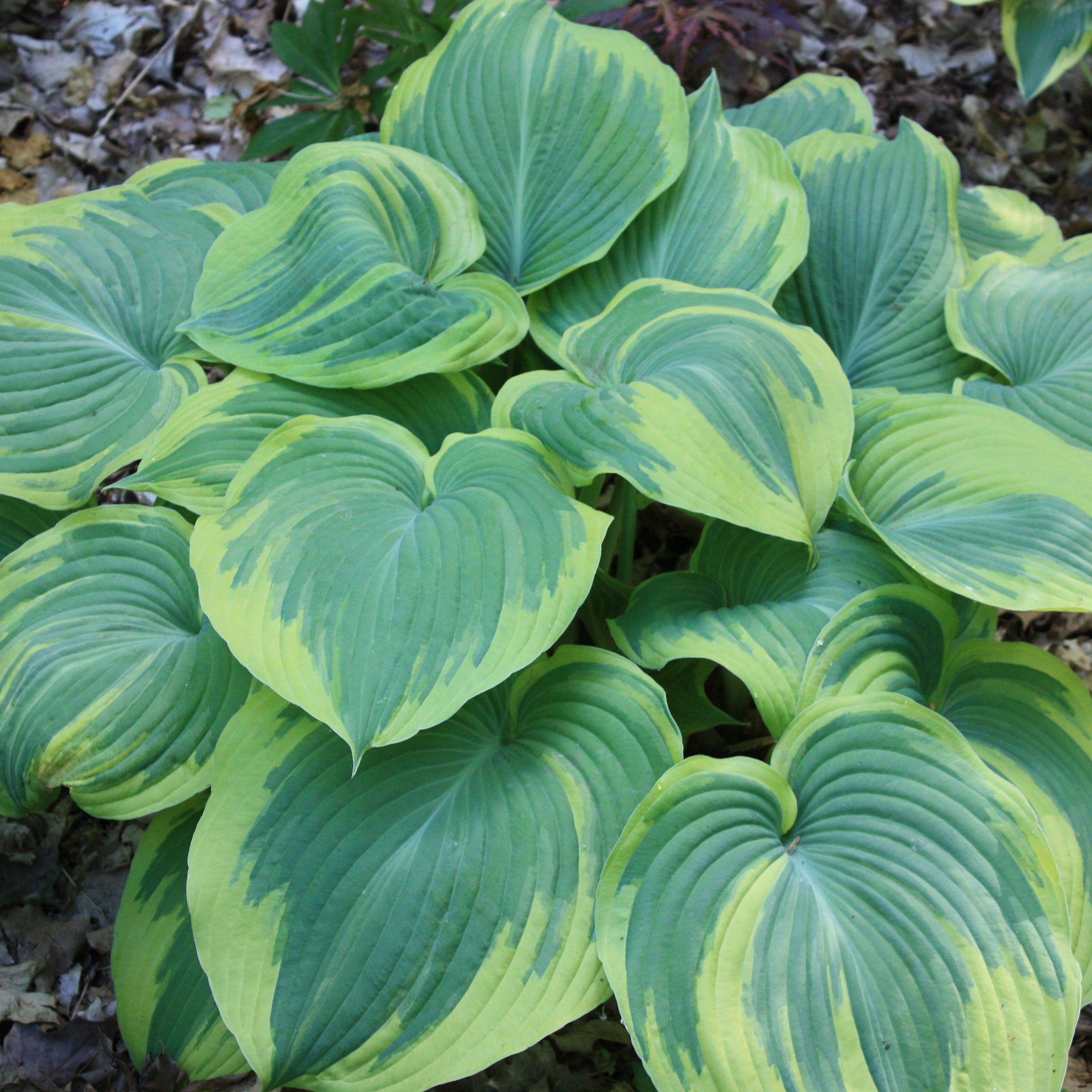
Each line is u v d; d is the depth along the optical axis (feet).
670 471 3.24
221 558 3.18
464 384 3.71
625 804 3.11
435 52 4.10
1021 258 4.19
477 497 3.23
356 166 3.74
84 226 3.82
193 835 3.18
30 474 3.51
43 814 3.84
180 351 3.73
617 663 3.22
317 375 3.52
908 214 4.04
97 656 3.34
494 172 3.97
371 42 5.65
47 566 3.43
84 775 3.25
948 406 3.61
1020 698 3.38
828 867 3.06
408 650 3.04
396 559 3.14
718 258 3.87
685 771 3.04
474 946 3.03
